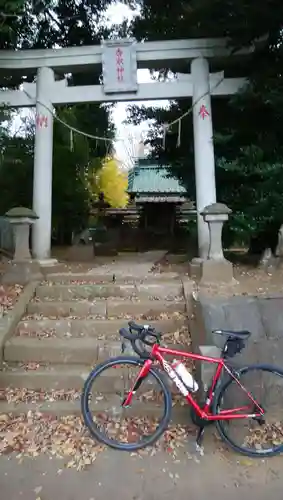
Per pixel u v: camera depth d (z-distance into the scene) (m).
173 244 17.27
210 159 8.38
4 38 9.09
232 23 7.64
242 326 4.43
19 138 13.82
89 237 11.18
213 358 3.59
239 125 8.36
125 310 5.77
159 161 12.73
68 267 8.20
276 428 3.71
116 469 3.18
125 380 4.35
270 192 7.40
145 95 8.64
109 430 3.70
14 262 6.70
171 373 3.57
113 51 8.53
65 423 3.80
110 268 7.99
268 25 7.34
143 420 3.88
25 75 9.34
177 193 18.92
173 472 3.15
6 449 3.42
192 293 5.84
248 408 3.54
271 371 3.60
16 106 8.98
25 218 6.77
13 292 6.16
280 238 7.50
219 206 6.58
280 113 7.54
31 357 4.86
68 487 2.96
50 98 8.74
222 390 3.52
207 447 3.48
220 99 9.33
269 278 6.78
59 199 14.62
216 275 6.36
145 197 19.12
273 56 7.77
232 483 3.01
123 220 21.73
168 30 10.91
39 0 11.18
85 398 3.60
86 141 15.19
